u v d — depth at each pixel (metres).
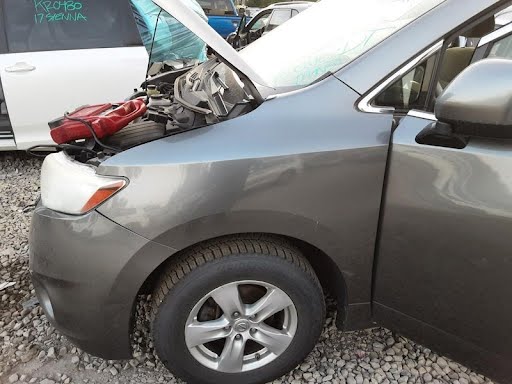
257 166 1.52
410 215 1.55
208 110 1.63
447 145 1.49
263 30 8.05
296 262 1.67
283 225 1.57
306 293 1.71
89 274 1.57
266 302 1.71
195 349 1.75
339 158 1.54
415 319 1.71
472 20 1.60
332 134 1.56
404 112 1.64
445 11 1.62
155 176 1.51
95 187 1.54
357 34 1.85
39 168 4.28
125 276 1.57
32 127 4.02
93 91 4.01
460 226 1.49
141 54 4.02
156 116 1.67
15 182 3.98
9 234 3.14
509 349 1.58
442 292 1.61
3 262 2.81
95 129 1.63
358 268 1.69
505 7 1.60
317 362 2.04
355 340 2.15
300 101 1.64
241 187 1.52
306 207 1.56
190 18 1.58
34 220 1.70
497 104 1.31
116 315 1.63
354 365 2.02
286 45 2.13
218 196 1.52
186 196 1.51
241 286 1.73
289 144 1.54
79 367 2.04
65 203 1.60
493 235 1.45
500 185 1.41
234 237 1.65
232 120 1.61
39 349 2.14
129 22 3.99
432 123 1.55
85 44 3.94
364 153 1.55
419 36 1.62
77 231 1.56
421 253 1.58
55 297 1.66
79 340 1.71
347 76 1.65
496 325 1.56
